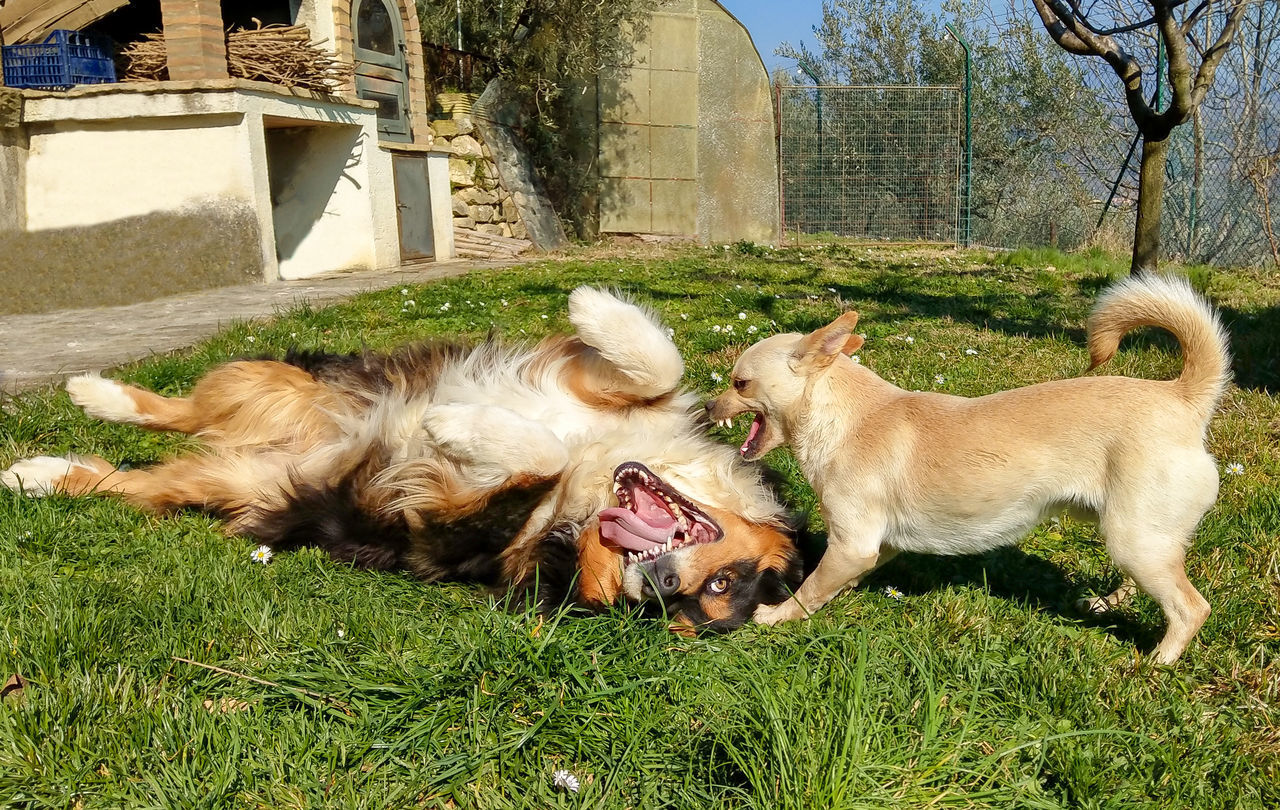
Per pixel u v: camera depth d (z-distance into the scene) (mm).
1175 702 1240
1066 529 1853
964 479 1425
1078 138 8883
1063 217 9078
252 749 1046
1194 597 1328
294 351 2078
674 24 9047
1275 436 2252
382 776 1037
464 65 8359
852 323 1552
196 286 5512
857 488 1524
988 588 1591
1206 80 4227
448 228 7164
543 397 1830
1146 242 4570
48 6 5543
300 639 1277
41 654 1146
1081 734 1082
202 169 5445
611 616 1344
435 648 1258
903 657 1300
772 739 1021
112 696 1101
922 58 12125
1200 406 1323
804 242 9633
